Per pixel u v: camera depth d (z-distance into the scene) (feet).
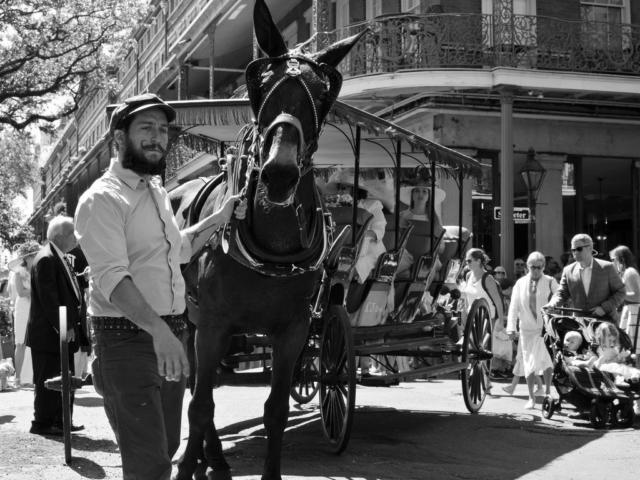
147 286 13.01
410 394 36.63
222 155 29.71
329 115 22.40
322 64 16.47
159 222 13.21
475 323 31.53
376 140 28.25
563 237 62.08
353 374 22.08
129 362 12.55
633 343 31.94
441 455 22.84
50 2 90.02
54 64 97.30
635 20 62.34
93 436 25.25
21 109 98.78
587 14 58.54
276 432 17.31
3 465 20.65
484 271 36.76
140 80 143.33
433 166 28.07
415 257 29.14
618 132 63.10
